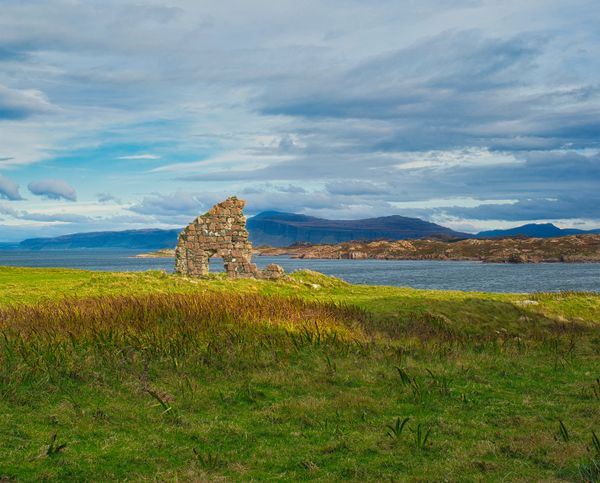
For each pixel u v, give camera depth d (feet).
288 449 36.32
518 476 32.07
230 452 35.63
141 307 71.92
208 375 51.47
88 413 40.78
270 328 67.82
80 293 97.76
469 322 86.74
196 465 33.17
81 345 55.98
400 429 38.17
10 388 43.45
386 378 53.57
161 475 31.42
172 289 103.09
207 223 131.34
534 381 55.67
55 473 30.91
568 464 33.78
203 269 131.34
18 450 33.76
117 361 51.98
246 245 130.82
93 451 34.65
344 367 56.49
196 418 41.57
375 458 35.04
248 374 52.39
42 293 97.09
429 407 45.96
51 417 39.45
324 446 36.76
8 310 72.69
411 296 104.99
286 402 45.60
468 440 38.63
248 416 42.60
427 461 34.71
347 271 558.56
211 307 74.28
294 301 85.30
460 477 31.89
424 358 62.90
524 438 38.55
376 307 92.22
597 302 104.37
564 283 340.18
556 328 87.20
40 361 49.80
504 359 64.54
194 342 59.06
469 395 49.85
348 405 45.19
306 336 65.05
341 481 31.60
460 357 64.18
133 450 35.17
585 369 61.11
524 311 95.04
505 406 46.80
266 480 31.58
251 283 114.73
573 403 47.80
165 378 49.93
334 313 80.02
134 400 44.42
